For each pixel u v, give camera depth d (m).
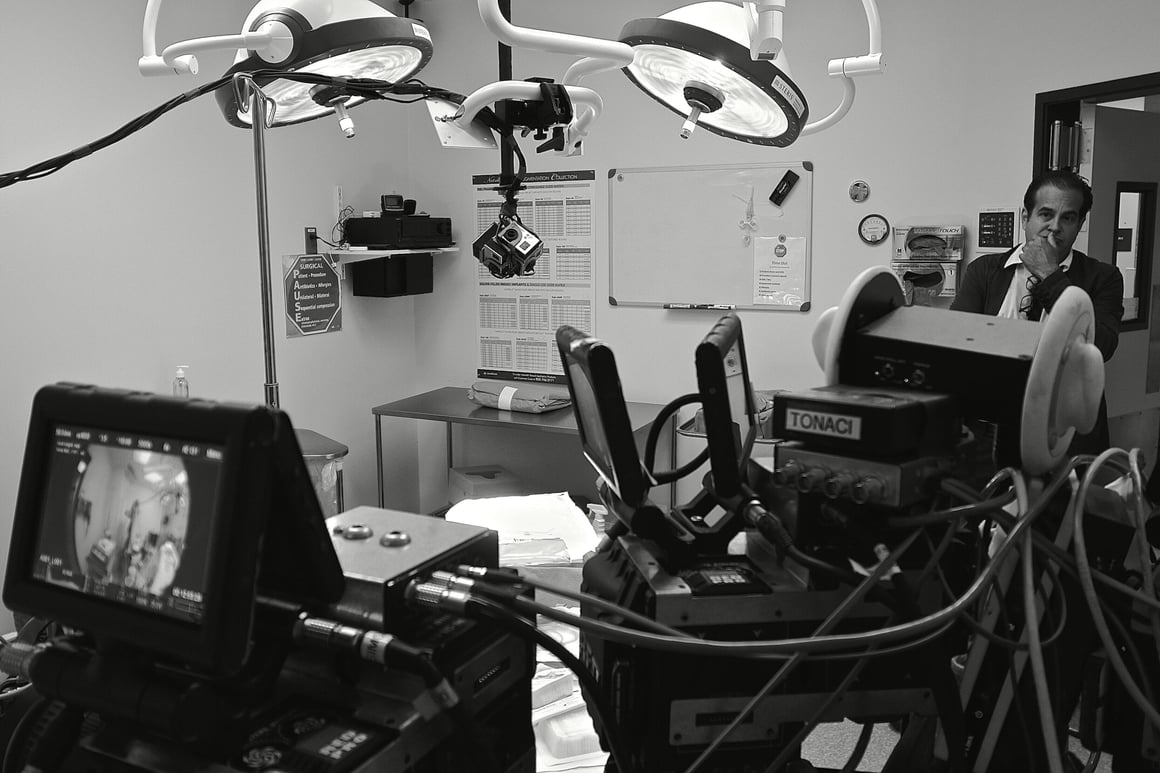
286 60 1.60
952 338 1.07
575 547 2.02
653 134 4.26
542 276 4.61
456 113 1.73
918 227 3.78
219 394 3.78
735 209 4.15
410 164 4.84
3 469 3.01
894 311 1.17
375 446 4.73
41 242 3.07
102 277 3.27
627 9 4.22
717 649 0.83
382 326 4.73
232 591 0.71
